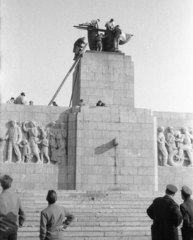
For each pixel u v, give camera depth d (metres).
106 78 29.16
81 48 30.44
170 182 27.44
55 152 26.22
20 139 25.98
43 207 19.80
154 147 27.20
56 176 26.00
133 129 27.06
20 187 25.56
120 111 27.12
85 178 26.02
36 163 25.89
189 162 28.03
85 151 26.27
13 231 8.90
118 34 29.94
